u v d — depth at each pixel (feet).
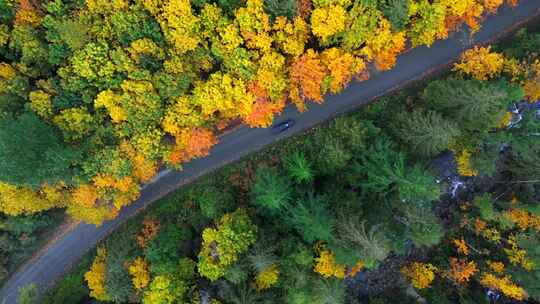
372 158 164.35
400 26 165.68
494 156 172.04
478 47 196.03
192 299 168.04
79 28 155.53
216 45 163.22
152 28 161.79
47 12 166.71
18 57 170.81
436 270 195.42
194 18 158.71
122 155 168.96
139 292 177.27
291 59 169.78
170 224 193.36
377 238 146.41
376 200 169.68
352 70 170.81
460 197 202.28
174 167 190.80
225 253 161.68
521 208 175.83
